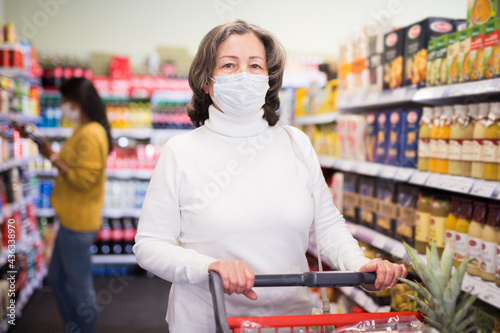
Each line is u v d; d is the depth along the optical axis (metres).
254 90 1.37
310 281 1.16
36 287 4.76
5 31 4.14
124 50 6.04
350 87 3.32
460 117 2.19
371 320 1.16
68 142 3.12
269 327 1.11
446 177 2.24
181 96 5.55
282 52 1.52
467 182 2.08
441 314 1.10
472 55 2.09
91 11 5.95
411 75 2.60
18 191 4.13
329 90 3.76
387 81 2.85
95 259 5.30
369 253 3.11
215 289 1.07
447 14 4.29
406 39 2.65
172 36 6.08
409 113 2.62
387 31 2.93
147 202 1.42
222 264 1.13
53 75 5.24
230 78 1.37
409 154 2.61
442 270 1.14
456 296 1.10
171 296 1.47
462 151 2.17
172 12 6.06
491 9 2.04
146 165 5.41
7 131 4.03
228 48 1.39
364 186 3.18
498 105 1.96
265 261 1.38
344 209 3.51
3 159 3.71
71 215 3.03
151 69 5.66
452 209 2.28
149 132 5.39
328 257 1.50
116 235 5.34
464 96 2.44
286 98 4.78
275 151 1.46
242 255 1.37
